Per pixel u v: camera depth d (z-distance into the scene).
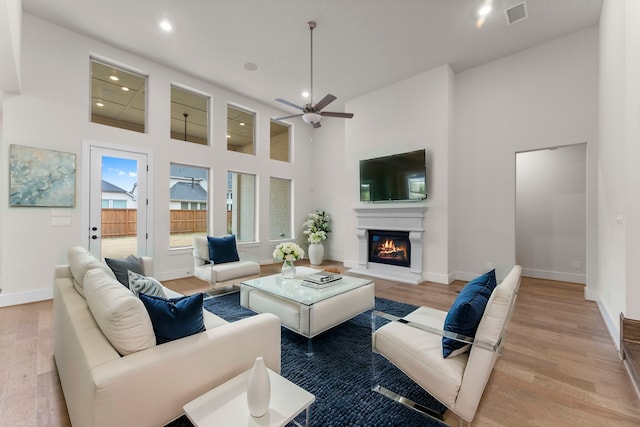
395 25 3.63
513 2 3.25
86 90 3.95
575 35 3.83
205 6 3.32
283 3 3.26
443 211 4.58
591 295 3.69
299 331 2.39
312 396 1.25
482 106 4.59
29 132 3.51
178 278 4.86
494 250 4.48
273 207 6.70
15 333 2.65
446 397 1.46
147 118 4.57
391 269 5.20
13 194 3.41
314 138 7.25
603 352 2.35
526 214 5.23
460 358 1.58
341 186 6.68
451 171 4.68
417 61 4.48
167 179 4.76
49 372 2.03
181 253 4.93
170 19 3.56
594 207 3.67
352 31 3.76
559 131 3.96
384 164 5.20
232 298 3.72
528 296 3.88
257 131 6.19
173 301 1.46
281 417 1.12
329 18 3.51
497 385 1.92
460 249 4.80
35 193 3.54
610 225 2.86
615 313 2.60
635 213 2.25
